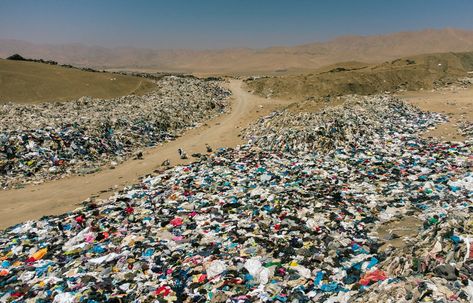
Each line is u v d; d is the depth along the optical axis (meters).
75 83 73.44
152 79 98.50
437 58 103.81
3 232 22.72
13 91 63.84
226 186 26.52
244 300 13.27
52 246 19.86
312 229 18.83
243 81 108.62
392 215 20.06
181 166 33.97
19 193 30.03
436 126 44.06
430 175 26.12
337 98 54.25
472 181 23.39
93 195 29.09
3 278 17.00
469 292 10.48
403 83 87.06
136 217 22.36
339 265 15.13
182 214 22.08
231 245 17.67
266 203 22.64
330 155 34.06
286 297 13.31
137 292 14.62
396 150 33.97
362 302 11.60
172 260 16.92
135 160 38.94
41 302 14.52
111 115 51.62
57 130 39.41
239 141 45.03
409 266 12.73
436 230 13.70
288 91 84.25
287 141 37.88
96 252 18.50
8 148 34.50
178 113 58.75
